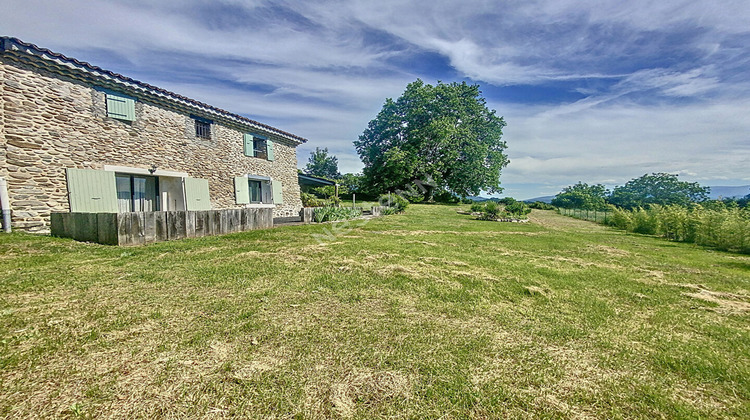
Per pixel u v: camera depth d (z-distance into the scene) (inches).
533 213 991.6
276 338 93.6
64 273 150.3
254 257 203.3
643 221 557.6
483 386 73.3
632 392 73.0
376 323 107.5
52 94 285.3
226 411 62.2
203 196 439.5
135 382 69.8
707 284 179.9
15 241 214.4
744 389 75.1
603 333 106.2
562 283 168.9
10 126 259.3
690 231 429.1
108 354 80.9
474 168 1090.1
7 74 257.6
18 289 126.1
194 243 247.1
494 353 89.4
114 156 335.0
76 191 299.9
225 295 130.0
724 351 95.5
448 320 112.7
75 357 78.8
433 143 1079.6
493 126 1219.9
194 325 100.2
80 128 305.7
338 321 108.0
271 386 70.4
